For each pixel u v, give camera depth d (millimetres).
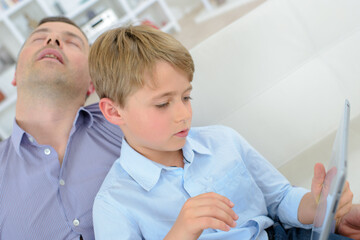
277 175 858
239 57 1068
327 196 512
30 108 1079
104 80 713
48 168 964
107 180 796
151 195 757
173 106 663
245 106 1062
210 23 3867
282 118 1049
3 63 3512
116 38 732
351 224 759
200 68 1065
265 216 806
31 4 3648
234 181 809
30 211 923
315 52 1074
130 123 704
